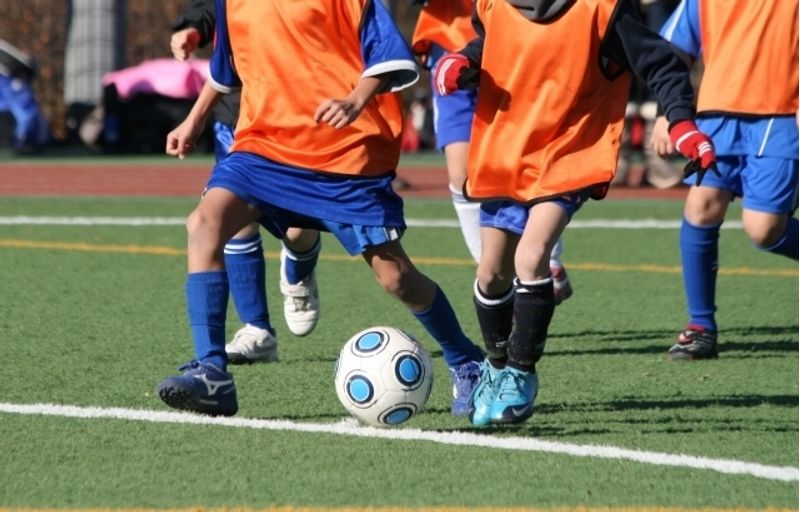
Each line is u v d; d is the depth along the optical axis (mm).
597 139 17859
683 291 32219
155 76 91438
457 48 25844
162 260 36750
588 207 51750
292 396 20375
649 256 38250
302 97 18109
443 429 18250
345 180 18078
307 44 18141
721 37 23734
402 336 18016
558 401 20281
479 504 14531
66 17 103812
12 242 40281
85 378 21562
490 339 18547
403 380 17688
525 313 17641
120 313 28141
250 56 18453
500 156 18000
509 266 18375
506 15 18000
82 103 94375
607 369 23047
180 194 59312
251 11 18422
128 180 68438
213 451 16750
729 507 14508
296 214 18328
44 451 16734
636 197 56969
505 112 18000
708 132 23969
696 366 23406
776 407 19844
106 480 15445
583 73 17641
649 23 68000
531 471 15883
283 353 24141
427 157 93062
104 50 94125
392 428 18000
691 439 17656
